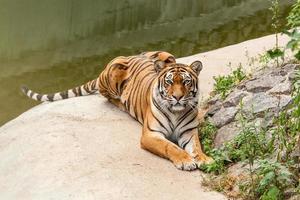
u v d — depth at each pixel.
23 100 17.45
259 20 24.95
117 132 11.77
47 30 25.03
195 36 23.08
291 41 8.88
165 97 10.87
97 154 10.82
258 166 9.45
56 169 10.38
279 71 11.72
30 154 11.12
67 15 27.53
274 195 8.66
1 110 16.70
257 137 10.05
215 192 9.53
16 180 10.46
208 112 11.88
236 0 29.38
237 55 15.42
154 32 24.11
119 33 24.20
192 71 11.12
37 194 9.76
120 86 12.89
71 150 10.98
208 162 10.30
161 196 9.40
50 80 18.95
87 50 21.97
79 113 12.77
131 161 10.53
